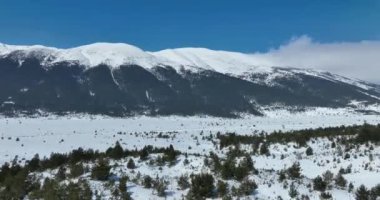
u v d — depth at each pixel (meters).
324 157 60.09
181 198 33.69
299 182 39.66
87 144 117.44
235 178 39.19
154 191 35.38
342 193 37.38
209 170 43.06
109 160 49.84
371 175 47.66
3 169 47.56
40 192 34.53
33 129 175.75
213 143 103.69
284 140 77.25
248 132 148.50
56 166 49.78
